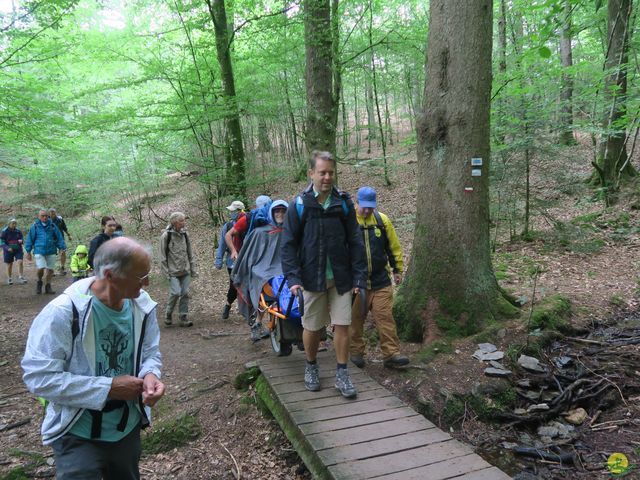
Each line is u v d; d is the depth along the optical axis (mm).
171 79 10531
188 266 6719
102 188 17094
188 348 5555
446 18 4578
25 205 20547
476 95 4586
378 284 4219
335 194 3359
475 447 3467
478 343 4465
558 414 3789
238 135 12039
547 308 4918
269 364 4285
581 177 10484
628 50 8602
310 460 2865
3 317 7547
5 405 4094
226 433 3734
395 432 3014
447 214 4734
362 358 4402
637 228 7895
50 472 3213
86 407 1766
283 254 3381
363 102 20562
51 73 9047
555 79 8758
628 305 5410
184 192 18516
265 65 12195
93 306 1844
